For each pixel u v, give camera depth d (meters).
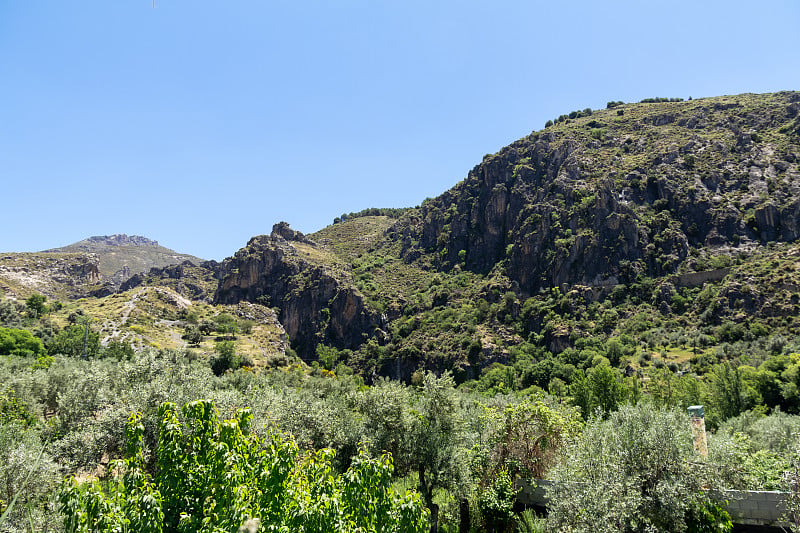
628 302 111.56
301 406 28.77
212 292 197.25
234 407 23.34
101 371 31.86
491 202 161.12
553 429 23.27
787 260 99.12
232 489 8.46
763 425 34.53
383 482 9.98
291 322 151.12
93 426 22.02
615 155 149.50
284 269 166.75
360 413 30.36
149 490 8.76
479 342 114.88
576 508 14.82
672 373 72.69
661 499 13.95
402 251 190.12
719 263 109.25
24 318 110.56
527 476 22.28
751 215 115.62
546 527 16.30
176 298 128.00
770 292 93.31
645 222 125.31
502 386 83.06
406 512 9.94
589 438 16.59
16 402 27.22
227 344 90.88
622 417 16.94
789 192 117.06
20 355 73.56
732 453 16.12
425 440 25.11
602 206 128.00
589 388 52.97
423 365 119.88
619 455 15.27
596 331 106.88
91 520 8.02
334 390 66.81
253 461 9.42
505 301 128.50
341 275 161.62
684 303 104.31
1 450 14.83
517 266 137.75
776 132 137.88
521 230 142.88
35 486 14.47
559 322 112.69
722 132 146.88
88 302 149.88
